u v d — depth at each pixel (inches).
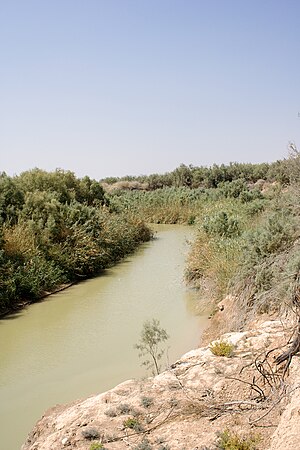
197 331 366.3
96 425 201.5
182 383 225.5
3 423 246.8
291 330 255.9
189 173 1727.4
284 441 152.9
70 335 365.7
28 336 366.3
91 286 517.7
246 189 1200.8
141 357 319.3
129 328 378.3
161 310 422.6
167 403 209.6
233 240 461.1
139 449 176.4
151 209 1167.0
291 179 464.1
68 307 438.9
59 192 738.8
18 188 629.9
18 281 454.6
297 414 163.8
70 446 189.8
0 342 355.3
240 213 657.6
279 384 203.6
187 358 258.1
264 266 346.3
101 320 399.9
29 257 492.4
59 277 520.1
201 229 580.1
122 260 665.6
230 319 349.1
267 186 1229.1
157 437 185.8
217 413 196.4
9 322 399.9
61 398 269.4
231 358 243.8
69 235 581.3
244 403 194.5
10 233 501.0
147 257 683.4
